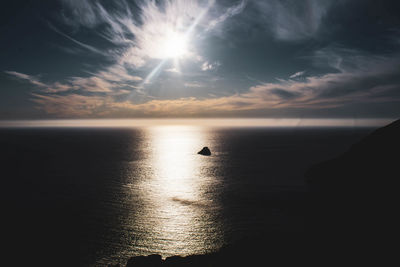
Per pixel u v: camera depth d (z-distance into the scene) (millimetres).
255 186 51250
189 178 60750
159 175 64812
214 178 60250
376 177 40219
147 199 43375
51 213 36438
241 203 40312
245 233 29438
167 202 41594
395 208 30625
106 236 29375
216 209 37781
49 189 49969
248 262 18859
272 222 32125
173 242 28031
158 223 32906
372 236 24062
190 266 19000
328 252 20312
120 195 45875
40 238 28766
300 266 17922
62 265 23500
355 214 32344
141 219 34312
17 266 23266
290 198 42156
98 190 49375
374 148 47188
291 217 33500
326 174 51688
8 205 39875
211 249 26547
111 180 58750
